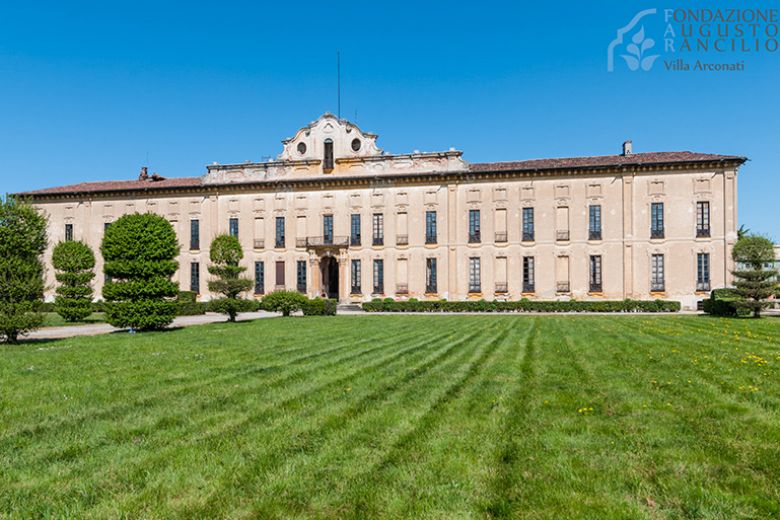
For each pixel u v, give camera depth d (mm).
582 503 4902
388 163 49094
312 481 5453
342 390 9781
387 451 6348
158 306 24453
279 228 50875
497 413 8031
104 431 7195
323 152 50750
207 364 13125
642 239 44156
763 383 10055
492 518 4680
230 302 31078
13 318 18516
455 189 47656
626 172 44594
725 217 42719
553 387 9961
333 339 19328
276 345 17406
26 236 20078
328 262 51781
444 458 6082
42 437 6965
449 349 16016
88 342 19031
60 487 5332
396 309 45250
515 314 38688
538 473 5641
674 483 5336
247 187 51281
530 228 46250
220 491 5219
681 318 29625
